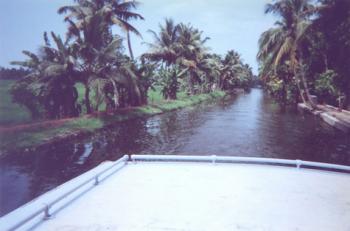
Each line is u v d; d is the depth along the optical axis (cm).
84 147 1421
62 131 1598
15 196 809
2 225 293
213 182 473
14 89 1814
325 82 2789
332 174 522
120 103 2614
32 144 1338
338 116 2278
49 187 891
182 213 362
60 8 2445
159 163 574
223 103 4225
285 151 1394
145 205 385
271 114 2855
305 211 371
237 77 8194
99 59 1975
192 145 1505
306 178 497
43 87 1780
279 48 3098
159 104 3170
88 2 2662
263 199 406
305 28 2614
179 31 3934
